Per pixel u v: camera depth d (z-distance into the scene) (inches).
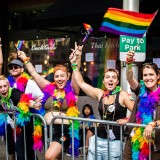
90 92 197.8
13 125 219.6
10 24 423.8
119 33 190.9
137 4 253.6
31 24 403.5
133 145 173.3
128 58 181.8
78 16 325.7
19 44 247.1
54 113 205.5
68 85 209.9
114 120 183.6
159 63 330.0
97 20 316.5
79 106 281.1
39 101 206.1
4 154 291.7
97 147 187.3
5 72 413.1
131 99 184.5
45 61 388.8
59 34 378.0
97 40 352.8
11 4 426.6
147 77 173.0
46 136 201.3
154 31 332.2
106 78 187.3
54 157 194.2
